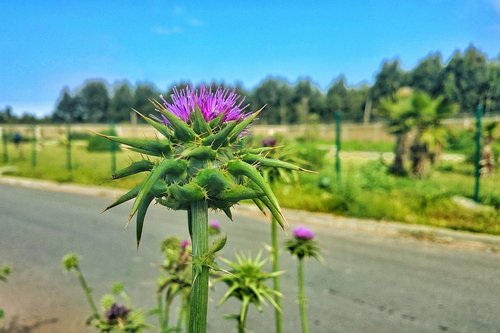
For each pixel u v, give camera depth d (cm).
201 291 147
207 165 154
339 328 477
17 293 561
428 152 1623
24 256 734
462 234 825
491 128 1582
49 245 806
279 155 328
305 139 3725
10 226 967
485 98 2402
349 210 1007
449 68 2719
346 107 8925
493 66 2416
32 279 616
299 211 1053
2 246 799
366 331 469
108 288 581
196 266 147
